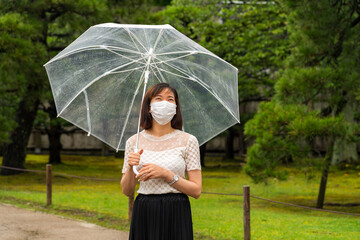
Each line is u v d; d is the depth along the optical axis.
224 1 19.58
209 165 22.88
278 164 9.22
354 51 9.30
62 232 6.75
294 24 9.59
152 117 2.94
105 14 13.90
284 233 7.09
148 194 2.88
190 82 3.36
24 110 16.44
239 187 14.16
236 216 8.85
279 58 17.19
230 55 18.22
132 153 2.78
